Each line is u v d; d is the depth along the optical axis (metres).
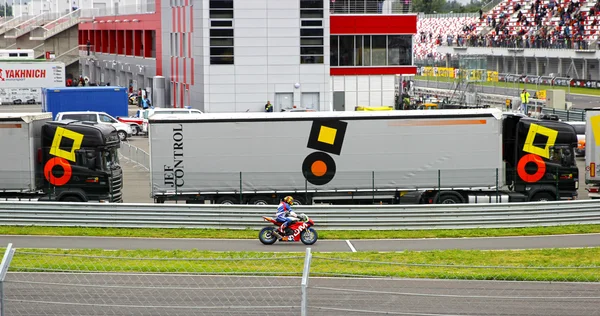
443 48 148.62
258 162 40.09
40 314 19.73
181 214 35.56
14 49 131.50
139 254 29.22
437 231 35.16
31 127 39.72
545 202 36.16
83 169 39.59
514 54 128.38
